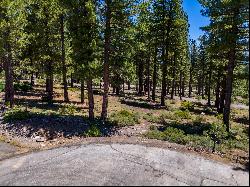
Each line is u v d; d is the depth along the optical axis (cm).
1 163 1780
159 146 1853
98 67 2572
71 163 1633
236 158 1714
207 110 4138
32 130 2328
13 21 2988
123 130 2394
